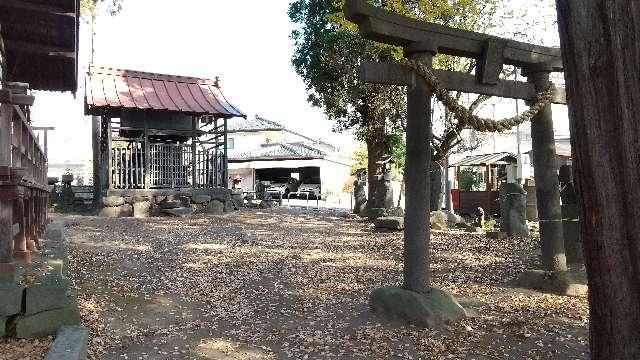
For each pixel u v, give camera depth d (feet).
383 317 19.33
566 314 19.61
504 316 19.45
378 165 58.08
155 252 32.07
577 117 6.09
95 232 39.68
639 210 5.55
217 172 61.67
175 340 16.85
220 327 18.38
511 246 36.14
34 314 14.89
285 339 17.17
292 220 55.01
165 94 57.77
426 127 19.44
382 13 18.02
